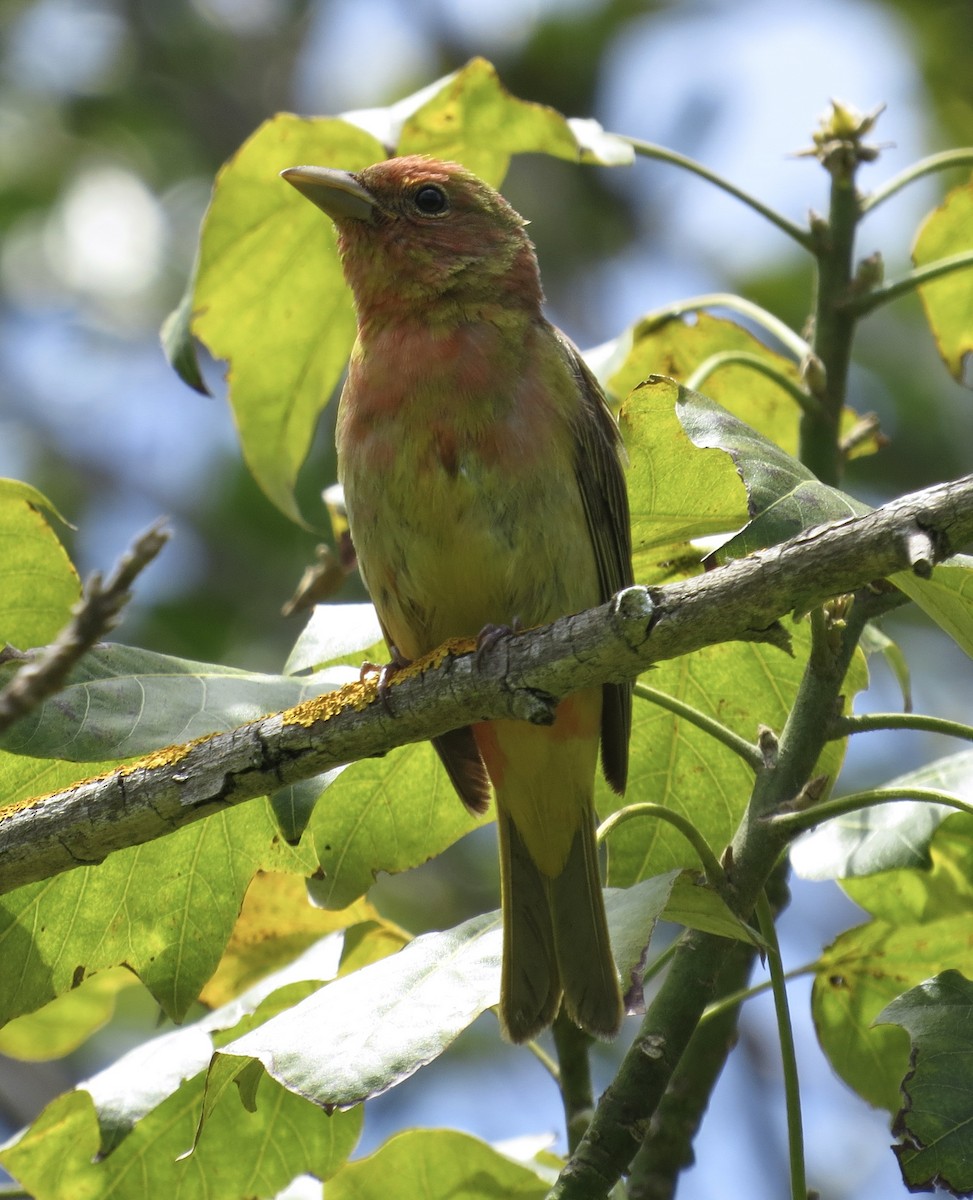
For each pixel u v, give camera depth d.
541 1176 8.53
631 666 6.23
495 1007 6.72
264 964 9.12
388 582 8.43
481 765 8.40
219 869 7.75
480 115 9.38
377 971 6.98
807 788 7.08
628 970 6.55
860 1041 8.61
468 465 8.16
